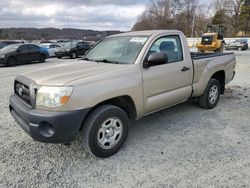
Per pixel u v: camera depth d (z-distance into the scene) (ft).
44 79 9.73
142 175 9.27
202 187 8.54
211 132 13.10
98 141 10.13
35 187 8.61
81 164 10.07
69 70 10.96
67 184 8.78
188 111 16.55
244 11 196.13
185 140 12.17
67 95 9.00
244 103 18.65
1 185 8.68
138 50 11.94
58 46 70.28
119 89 10.34
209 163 10.03
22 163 10.12
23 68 43.04
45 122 9.08
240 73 34.14
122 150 11.19
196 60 14.79
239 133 12.96
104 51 13.80
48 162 10.22
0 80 29.91
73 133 9.28
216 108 17.28
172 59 13.24
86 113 9.45
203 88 15.65
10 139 12.37
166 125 14.15
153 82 11.85
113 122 10.57
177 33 13.78
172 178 9.06
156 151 11.07
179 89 13.66
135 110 11.39
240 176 9.14
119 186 8.65
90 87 9.50
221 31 85.35
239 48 100.78
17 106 10.26
